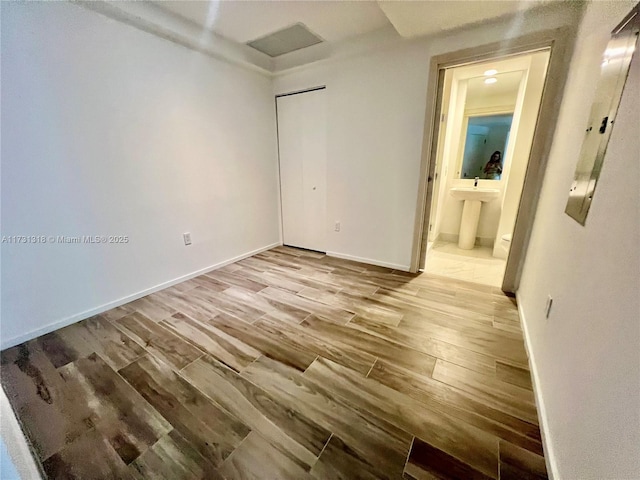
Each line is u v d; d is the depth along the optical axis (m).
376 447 1.07
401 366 1.49
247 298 2.29
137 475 0.99
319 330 1.82
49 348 1.67
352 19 2.18
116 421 1.19
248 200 3.21
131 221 2.18
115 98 1.96
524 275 2.10
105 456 1.05
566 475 0.85
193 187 2.60
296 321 1.93
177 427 1.17
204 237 2.78
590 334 0.86
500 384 1.36
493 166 3.49
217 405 1.27
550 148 1.90
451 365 1.49
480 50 2.01
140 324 1.92
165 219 2.42
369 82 2.57
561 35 1.73
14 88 1.54
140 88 2.09
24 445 1.08
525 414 1.20
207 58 2.52
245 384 1.38
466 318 1.93
